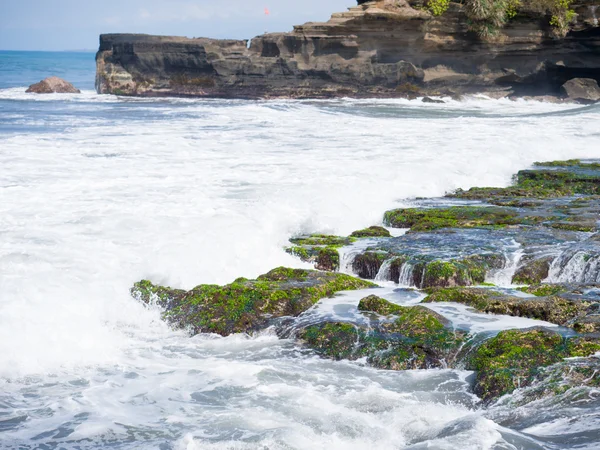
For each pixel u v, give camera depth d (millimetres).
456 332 8750
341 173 18109
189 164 18766
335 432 6848
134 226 12922
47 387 7852
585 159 22734
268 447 6508
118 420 7129
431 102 50312
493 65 55750
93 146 20906
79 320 9461
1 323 8922
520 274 11344
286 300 9945
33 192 15016
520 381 7594
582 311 9188
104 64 60781
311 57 55406
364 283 11031
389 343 8664
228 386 7895
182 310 9938
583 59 54688
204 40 57969
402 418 7105
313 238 13398
